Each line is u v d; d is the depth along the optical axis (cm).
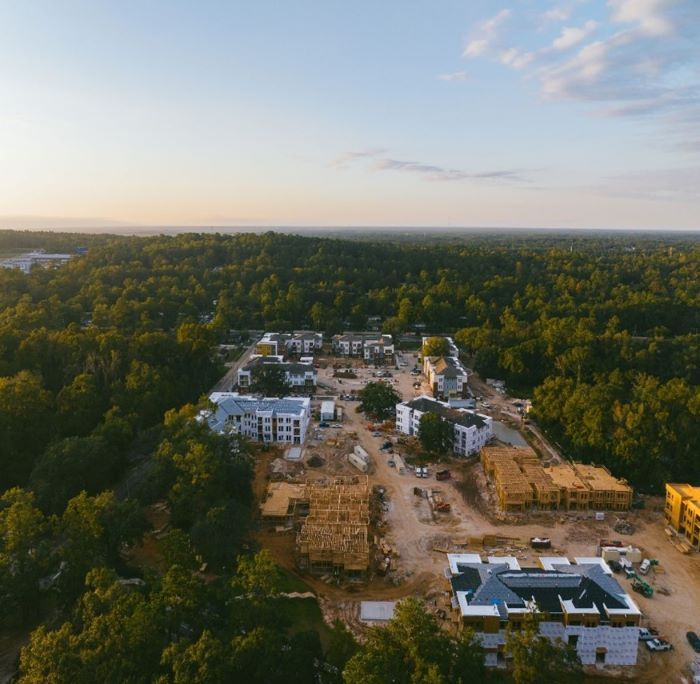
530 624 8462
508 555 12750
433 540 13312
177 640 8469
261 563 8888
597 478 15550
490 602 9762
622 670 9669
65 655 7375
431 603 11088
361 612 10800
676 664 9800
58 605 9750
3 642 9644
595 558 11662
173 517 12812
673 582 11938
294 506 14250
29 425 15650
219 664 7419
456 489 15875
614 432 16700
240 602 8644
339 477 16262
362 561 11888
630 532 13788
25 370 18350
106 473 14875
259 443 18662
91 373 19700
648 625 10675
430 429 17700
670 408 17038
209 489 12812
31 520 10094
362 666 7369
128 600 8412
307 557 12344
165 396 19438
